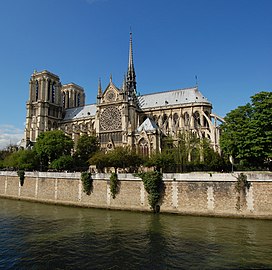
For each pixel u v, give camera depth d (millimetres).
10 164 90000
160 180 47750
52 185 61469
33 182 66000
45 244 30641
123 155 72188
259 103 52562
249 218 40750
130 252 27875
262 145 49969
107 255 27125
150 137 88062
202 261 25344
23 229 37281
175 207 45688
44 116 137500
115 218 43844
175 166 66438
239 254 26875
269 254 26781
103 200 52938
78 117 139375
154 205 47000
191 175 45375
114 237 33094
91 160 75125
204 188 44188
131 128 97188
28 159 85312
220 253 27219
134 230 36188
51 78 145375
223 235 33062
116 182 51719
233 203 42031
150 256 26734
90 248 29219
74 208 54375
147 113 115375
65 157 81625
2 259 26266
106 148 101938
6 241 31812
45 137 89000
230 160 71250
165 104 114188
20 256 27016
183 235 33469
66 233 35094
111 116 107938
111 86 110688
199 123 105812
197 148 74938
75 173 57906
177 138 85875
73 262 25469
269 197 40188
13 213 49344
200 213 43719
